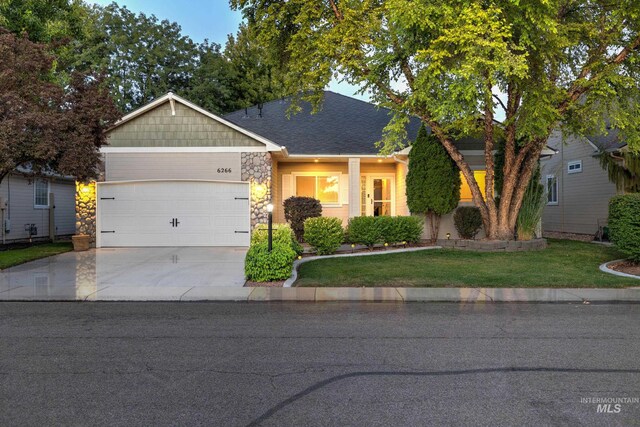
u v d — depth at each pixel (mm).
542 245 13359
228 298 7422
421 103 11828
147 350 4703
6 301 7305
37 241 17422
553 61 11055
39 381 3824
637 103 11641
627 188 14867
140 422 3074
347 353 4602
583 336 5230
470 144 15430
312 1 11953
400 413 3209
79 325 5789
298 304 7133
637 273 9352
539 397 3490
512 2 9367
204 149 14727
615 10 11047
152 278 9141
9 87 10305
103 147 14562
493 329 5566
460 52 9930
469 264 10664
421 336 5246
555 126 12273
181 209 14789
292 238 11906
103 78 12070
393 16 10164
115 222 14648
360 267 10289
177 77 32031
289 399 3453
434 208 14156
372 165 17875
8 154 9594
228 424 3045
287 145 16453
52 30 14883
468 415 3178
